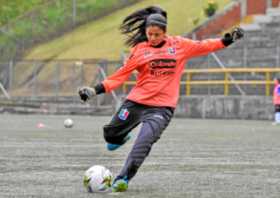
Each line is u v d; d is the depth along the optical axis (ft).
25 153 83.66
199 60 244.42
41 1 341.41
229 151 88.48
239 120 200.23
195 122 182.60
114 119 50.67
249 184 54.60
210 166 69.00
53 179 57.21
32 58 301.02
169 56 50.29
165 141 107.45
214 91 229.45
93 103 241.35
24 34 318.04
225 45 51.16
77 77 255.29
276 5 275.39
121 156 80.18
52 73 263.08
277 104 179.22
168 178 58.34
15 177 58.65
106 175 49.01
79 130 136.87
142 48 50.39
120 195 47.47
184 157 79.36
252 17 271.08
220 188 52.03
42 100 257.75
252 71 219.00
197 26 273.95
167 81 50.29
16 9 335.06
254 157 79.77
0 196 47.21
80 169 65.46
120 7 325.42
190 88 235.40
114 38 295.07
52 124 163.02
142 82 50.44
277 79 181.47
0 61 307.37
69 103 251.60
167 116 49.88
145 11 51.26
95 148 91.91
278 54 242.99
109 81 49.16
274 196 47.93
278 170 65.46
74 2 319.27
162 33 49.90
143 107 50.14
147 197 46.70
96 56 283.59
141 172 62.95
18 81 267.80
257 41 252.01
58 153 83.87
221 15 274.98
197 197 47.09
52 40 314.35
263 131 137.90
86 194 47.98
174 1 308.81
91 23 320.09
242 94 221.25
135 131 132.46
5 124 161.89
